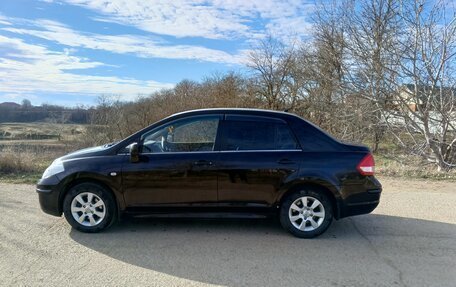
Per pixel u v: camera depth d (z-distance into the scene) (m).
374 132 15.21
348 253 4.30
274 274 3.73
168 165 4.77
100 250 4.30
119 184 4.80
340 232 5.04
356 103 15.23
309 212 4.80
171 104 26.70
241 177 4.75
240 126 4.93
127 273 3.73
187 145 4.92
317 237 4.81
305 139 4.87
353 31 15.02
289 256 4.19
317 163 4.75
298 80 23.16
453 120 11.94
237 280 3.60
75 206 4.87
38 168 9.67
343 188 4.75
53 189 4.84
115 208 4.90
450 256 4.23
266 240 4.69
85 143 21.52
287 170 4.74
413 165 12.20
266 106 24.75
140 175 4.78
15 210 5.89
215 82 26.72
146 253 4.23
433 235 4.93
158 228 5.09
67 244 4.48
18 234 4.81
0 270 3.77
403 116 13.21
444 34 11.88
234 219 5.18
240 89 25.69
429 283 3.57
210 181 4.77
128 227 5.12
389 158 13.86
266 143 4.87
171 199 4.82
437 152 12.12
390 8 13.45
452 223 5.46
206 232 4.96
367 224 5.40
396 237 4.85
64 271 3.76
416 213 5.98
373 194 4.84
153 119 26.39
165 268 3.85
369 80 14.05
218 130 4.92
